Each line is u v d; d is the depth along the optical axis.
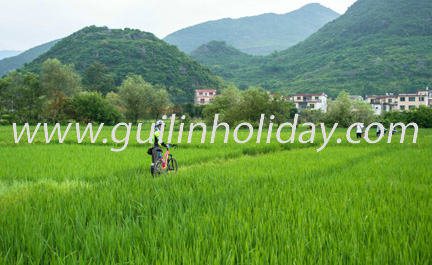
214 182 8.77
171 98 136.38
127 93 73.56
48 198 6.72
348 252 4.21
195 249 4.21
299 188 7.91
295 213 5.81
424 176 9.81
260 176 10.04
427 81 146.12
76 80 76.69
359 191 7.77
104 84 121.31
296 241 4.48
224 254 4.09
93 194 7.30
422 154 16.14
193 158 15.48
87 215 5.83
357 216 5.59
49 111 67.00
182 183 8.84
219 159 15.43
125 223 5.21
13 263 4.04
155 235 4.72
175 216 5.68
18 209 5.87
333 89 156.62
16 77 84.88
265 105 56.97
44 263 4.09
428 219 5.52
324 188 8.04
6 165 12.62
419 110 58.53
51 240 4.56
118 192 7.53
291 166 12.36
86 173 11.16
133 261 3.98
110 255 4.07
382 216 5.74
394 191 7.79
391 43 196.88
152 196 7.06
